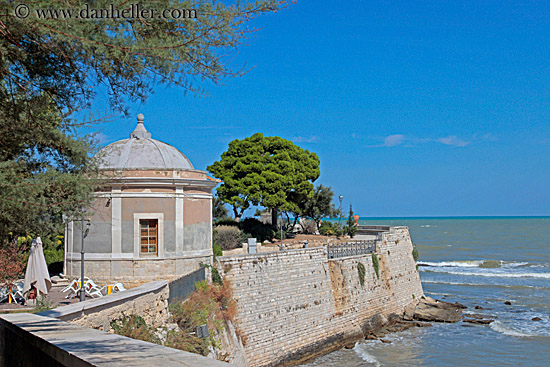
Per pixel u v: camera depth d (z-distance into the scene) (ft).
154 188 92.12
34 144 34.94
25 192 30.96
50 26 24.75
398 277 151.43
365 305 131.64
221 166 178.81
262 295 102.37
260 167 172.35
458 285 214.28
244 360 91.76
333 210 219.41
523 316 150.71
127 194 91.09
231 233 153.17
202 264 93.09
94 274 91.20
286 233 189.16
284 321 105.81
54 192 33.86
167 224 92.53
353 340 122.93
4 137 32.14
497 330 132.16
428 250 393.50
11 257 74.38
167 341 61.11
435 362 106.22
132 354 18.71
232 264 98.43
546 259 320.29
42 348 23.07
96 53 27.25
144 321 59.16
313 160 194.08
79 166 37.06
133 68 28.71
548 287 205.26
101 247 91.35
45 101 31.09
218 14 28.89
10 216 30.94
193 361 17.34
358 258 133.49
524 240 503.20
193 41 29.19
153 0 27.02
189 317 72.69
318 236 189.47
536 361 106.93
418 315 146.51
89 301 50.42
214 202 226.79
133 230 90.94
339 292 122.83
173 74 29.71
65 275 93.97
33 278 70.08
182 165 100.89
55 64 30.37
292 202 184.44
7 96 29.60
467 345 118.83
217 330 81.41
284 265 109.60
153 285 65.46
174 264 92.43
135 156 95.76
